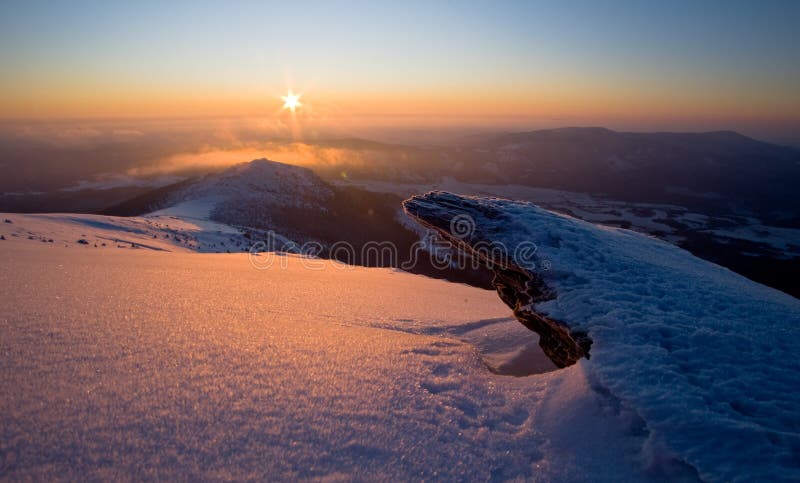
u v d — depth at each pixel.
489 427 3.27
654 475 2.78
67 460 2.32
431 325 6.55
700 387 3.42
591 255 5.98
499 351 5.67
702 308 4.93
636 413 3.20
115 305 4.90
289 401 3.10
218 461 2.45
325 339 4.50
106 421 2.64
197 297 5.89
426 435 2.98
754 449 2.77
